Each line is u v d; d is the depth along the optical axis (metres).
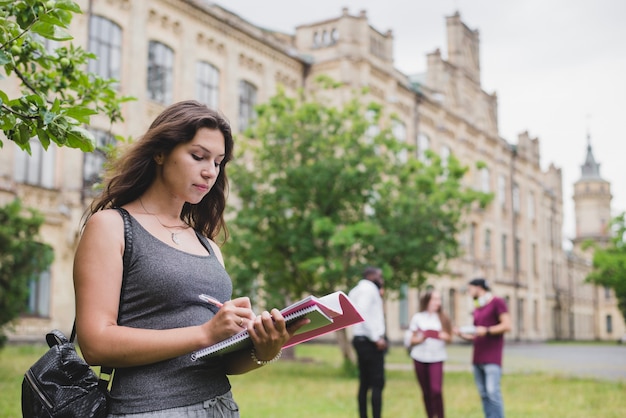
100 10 23.23
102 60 23.38
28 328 21.02
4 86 16.11
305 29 33.72
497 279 49.84
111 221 2.20
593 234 88.94
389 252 17.33
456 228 19.27
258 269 17.67
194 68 27.11
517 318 53.34
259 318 2.04
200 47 27.58
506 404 11.78
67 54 3.93
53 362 2.14
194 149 2.27
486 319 8.25
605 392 14.00
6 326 15.05
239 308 2.06
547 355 32.69
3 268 13.95
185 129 2.26
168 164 2.29
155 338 2.02
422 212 18.12
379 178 18.27
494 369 8.07
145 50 24.84
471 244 46.34
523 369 21.86
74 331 2.32
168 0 25.92
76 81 3.99
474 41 48.25
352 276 17.22
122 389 2.12
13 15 3.03
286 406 10.98
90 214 2.44
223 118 2.34
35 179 21.75
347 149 18.39
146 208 2.36
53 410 2.06
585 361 27.47
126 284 2.18
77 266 2.14
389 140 19.05
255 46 30.11
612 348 44.09
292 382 15.04
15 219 14.34
